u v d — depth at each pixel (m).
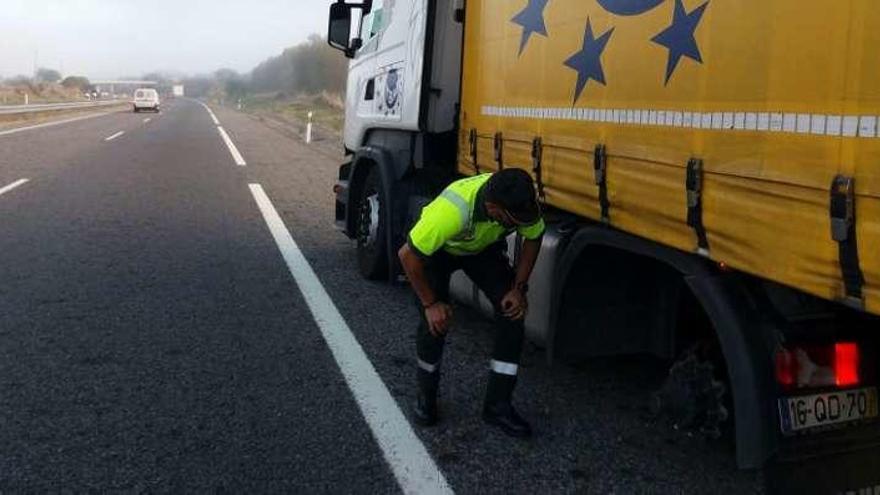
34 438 3.74
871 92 2.12
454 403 4.29
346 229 7.48
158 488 3.31
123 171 15.27
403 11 6.26
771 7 2.47
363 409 4.16
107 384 4.41
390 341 5.29
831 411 2.81
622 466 3.59
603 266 3.74
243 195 12.34
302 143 25.02
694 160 2.86
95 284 6.54
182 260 7.55
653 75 3.09
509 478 3.46
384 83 6.69
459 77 5.68
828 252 2.27
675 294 3.54
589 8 3.55
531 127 4.16
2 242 8.13
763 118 2.52
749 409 2.76
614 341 3.77
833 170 2.24
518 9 4.31
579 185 3.67
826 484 2.83
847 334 2.81
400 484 3.39
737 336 2.80
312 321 5.70
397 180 6.35
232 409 4.12
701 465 3.61
